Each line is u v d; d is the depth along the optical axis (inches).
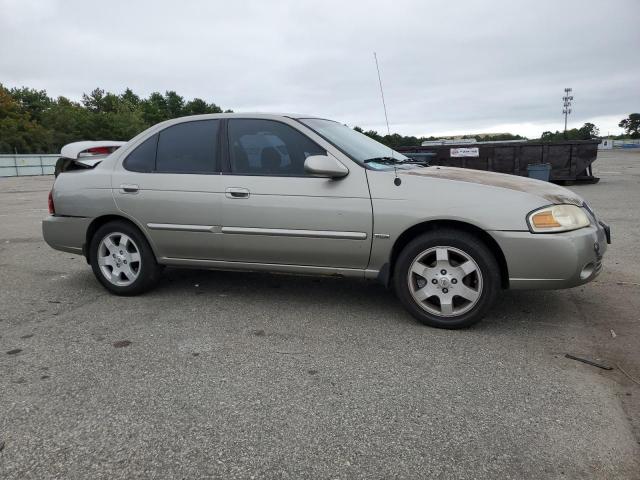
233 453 95.2
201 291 198.8
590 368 127.9
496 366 129.5
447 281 152.4
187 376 126.0
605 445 96.0
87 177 192.1
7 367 132.3
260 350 141.6
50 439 100.3
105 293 199.6
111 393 118.0
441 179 154.6
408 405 111.1
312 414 108.0
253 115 176.4
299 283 207.8
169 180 179.3
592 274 150.3
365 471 89.7
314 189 161.6
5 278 225.5
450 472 89.1
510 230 144.7
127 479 88.6
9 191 826.8
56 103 3543.3
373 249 158.1
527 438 98.6
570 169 618.5
